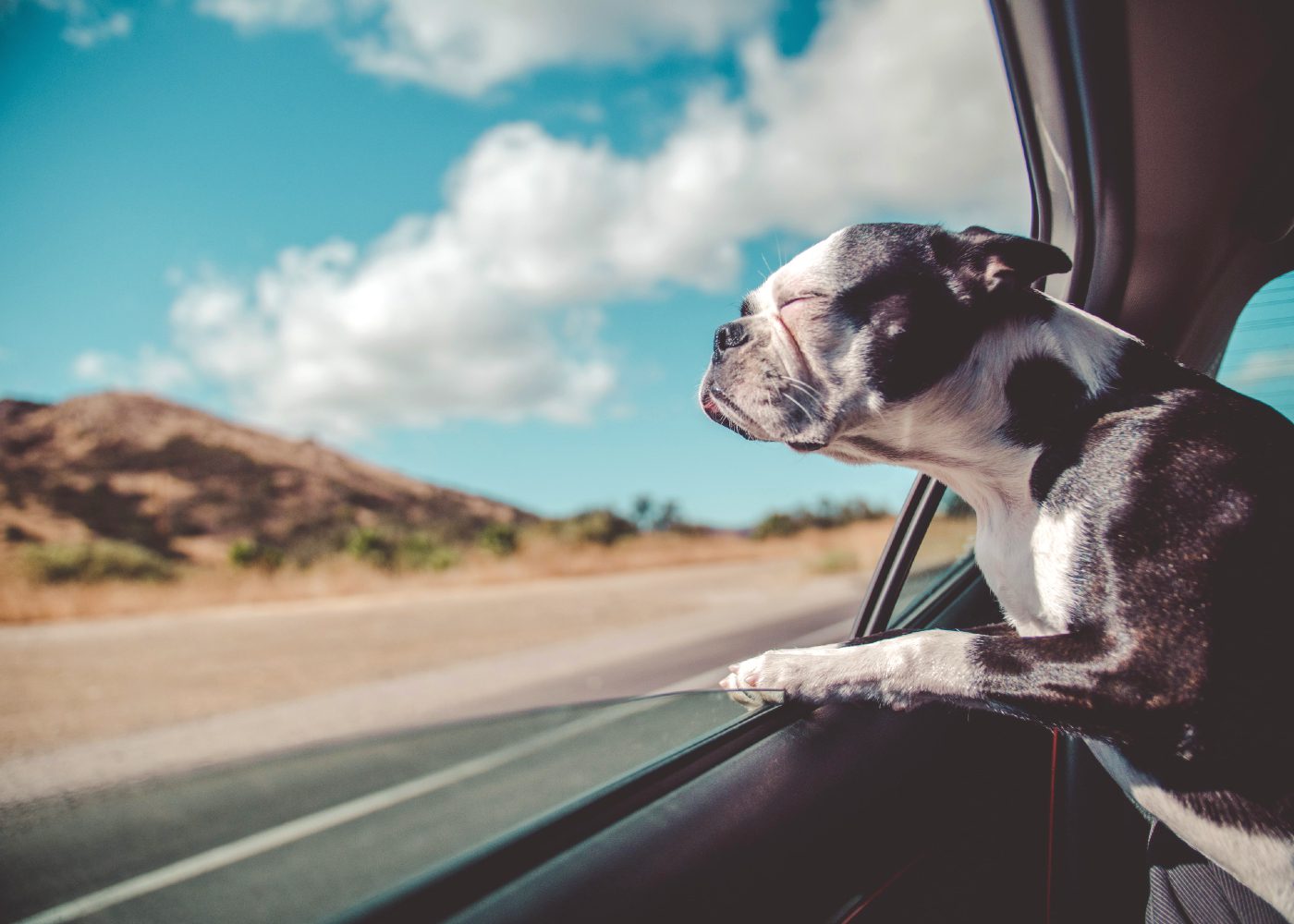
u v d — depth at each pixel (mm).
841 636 8930
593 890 1130
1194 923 1907
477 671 9094
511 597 22812
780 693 1799
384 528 39750
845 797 1599
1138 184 2637
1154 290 2824
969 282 2084
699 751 1595
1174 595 1640
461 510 58250
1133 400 1897
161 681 8164
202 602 21875
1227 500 1678
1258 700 1572
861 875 1550
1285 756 1576
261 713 5582
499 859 1148
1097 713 1628
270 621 17328
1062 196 2805
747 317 2348
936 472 2178
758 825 1414
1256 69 2338
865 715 1881
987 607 2432
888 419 2119
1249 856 1675
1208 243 2721
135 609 19938
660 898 1166
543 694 7215
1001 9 2420
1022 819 2072
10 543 22953
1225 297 2893
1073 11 2301
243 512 45781
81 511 40219
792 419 2205
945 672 1717
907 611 2340
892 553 2273
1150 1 2271
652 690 6898
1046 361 1997
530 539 35719
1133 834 2195
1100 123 2518
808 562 25141
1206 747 1604
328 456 60250
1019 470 1986
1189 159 2561
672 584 24609
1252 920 1761
